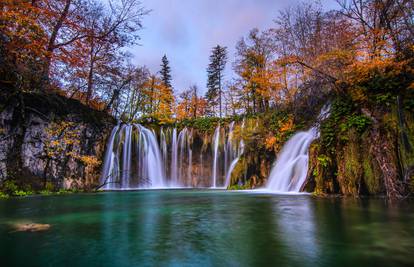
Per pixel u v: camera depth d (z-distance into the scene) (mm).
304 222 4992
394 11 11492
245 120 19547
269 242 3713
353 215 5555
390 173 7969
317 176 9859
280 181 12578
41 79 12703
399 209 6219
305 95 14547
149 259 3094
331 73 12258
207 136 21484
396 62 9516
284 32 18828
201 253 3279
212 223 5047
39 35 11672
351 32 12859
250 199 8859
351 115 9852
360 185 8688
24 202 8914
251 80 21609
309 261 2961
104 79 19078
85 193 13367
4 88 11836
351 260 2977
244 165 16000
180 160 21312
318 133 11195
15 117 12117
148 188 18562
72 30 14047
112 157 17688
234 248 3469
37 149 13000
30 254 3287
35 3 12109
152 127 21094
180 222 5180
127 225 4922
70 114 15062
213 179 20656
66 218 5699
